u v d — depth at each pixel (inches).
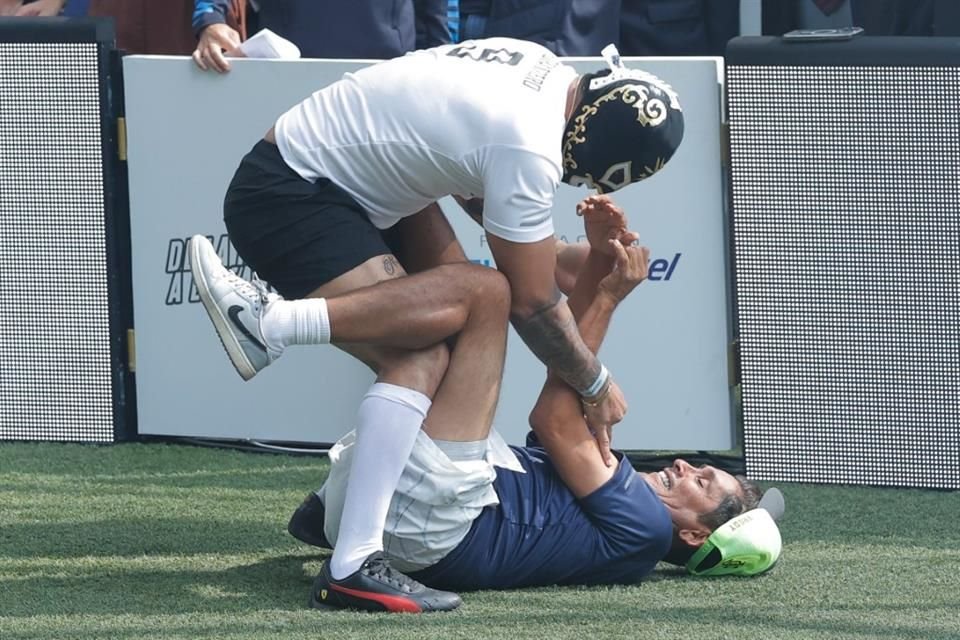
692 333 610.5
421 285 438.6
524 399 626.5
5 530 534.6
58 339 655.1
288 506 572.1
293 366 641.0
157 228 642.8
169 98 633.0
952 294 581.0
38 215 646.5
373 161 442.6
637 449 622.5
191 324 646.5
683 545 486.6
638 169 444.8
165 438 665.0
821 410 604.1
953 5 690.2
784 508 534.3
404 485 448.1
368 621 433.1
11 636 420.5
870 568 498.6
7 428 665.0
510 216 426.3
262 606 450.3
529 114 427.5
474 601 457.4
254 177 452.4
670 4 768.9
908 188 578.6
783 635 424.2
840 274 592.1
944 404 589.9
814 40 576.4
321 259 445.7
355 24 673.0
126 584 473.4
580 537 468.1
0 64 636.1
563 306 445.7
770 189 592.7
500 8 695.7
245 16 682.8
